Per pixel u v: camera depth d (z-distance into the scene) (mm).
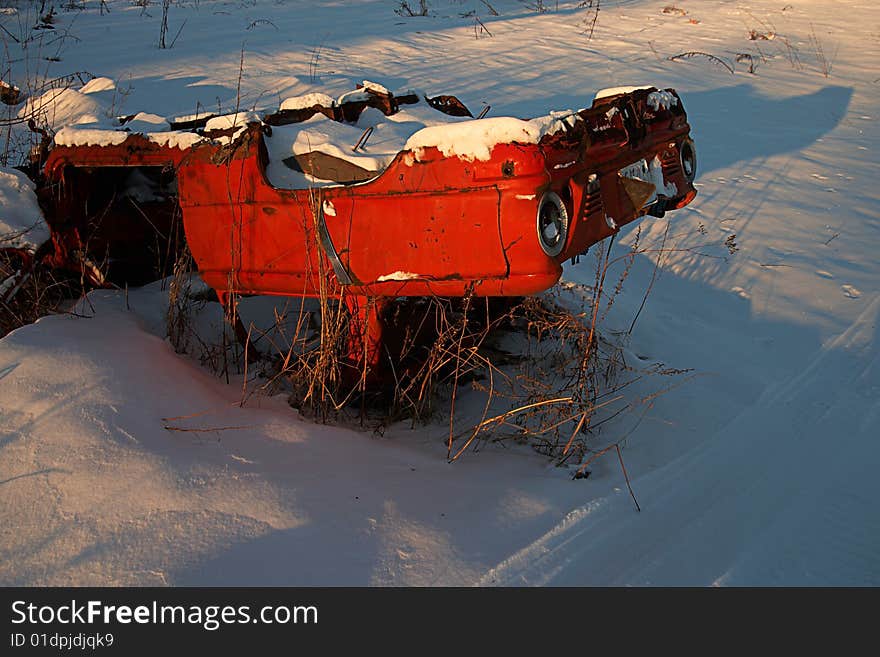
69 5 16609
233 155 4617
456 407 4934
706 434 4668
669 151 5316
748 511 3908
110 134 5203
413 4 19078
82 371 4371
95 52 12672
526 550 3467
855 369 5605
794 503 4000
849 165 10359
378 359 4719
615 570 3398
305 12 17500
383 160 4500
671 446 4500
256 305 6004
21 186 5484
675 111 5277
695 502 3957
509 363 5316
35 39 13180
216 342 5484
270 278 4703
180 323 5305
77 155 5414
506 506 3777
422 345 5109
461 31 16297
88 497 3555
